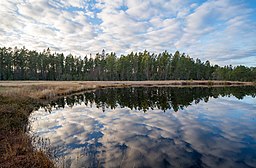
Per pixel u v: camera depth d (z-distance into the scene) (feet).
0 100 46.62
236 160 22.29
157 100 72.74
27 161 19.69
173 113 48.52
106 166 20.07
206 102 68.23
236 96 88.69
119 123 38.27
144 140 28.17
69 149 24.39
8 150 22.06
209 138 29.55
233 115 46.44
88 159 21.58
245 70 304.30
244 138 29.76
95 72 296.92
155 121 40.01
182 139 28.94
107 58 302.45
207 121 40.27
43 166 18.89
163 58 296.10
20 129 30.45
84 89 111.65
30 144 25.07
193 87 148.77
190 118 42.98
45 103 62.34
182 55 297.94
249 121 40.42
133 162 21.12
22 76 254.68
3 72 237.45
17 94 60.08
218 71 309.42
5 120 32.30
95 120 40.68
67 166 19.84
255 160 22.29
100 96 84.53
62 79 275.18
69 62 301.02
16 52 252.01
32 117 42.11
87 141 27.43
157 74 299.79
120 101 70.18
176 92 104.37
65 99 73.41
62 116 44.55
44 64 274.77
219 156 23.21
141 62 297.94
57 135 30.07
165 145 26.40
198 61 319.88
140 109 54.24
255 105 61.82
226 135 31.19
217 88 141.49
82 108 55.93
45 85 106.42
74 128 34.24
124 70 292.81
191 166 20.65
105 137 29.35
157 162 21.31
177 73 290.56
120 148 25.02
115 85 152.97
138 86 155.12
